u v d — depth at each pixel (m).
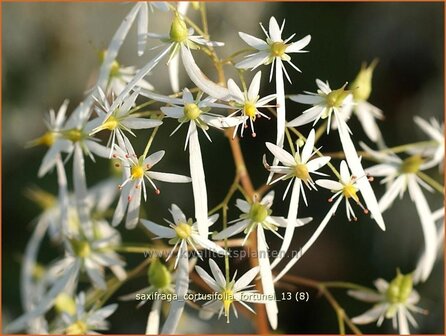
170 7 0.13
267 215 0.11
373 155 0.14
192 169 0.11
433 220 0.14
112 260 0.14
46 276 0.18
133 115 0.11
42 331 0.15
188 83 0.22
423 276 0.14
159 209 0.25
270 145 0.11
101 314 0.14
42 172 0.14
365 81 0.14
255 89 0.11
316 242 0.25
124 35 0.13
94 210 0.17
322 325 0.25
